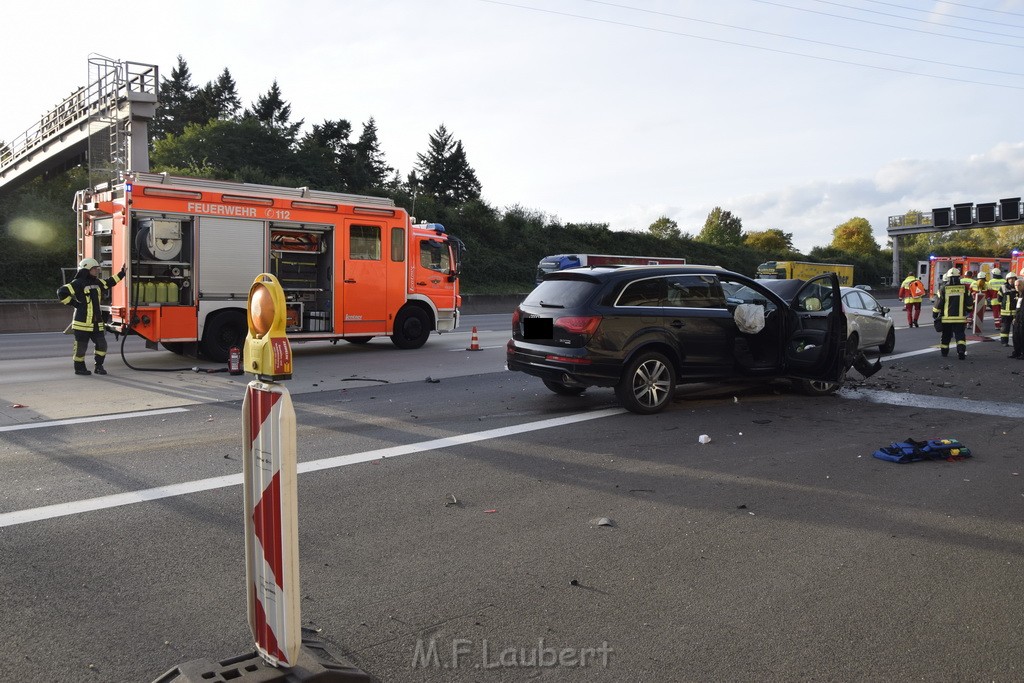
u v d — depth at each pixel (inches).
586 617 139.2
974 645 130.0
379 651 125.8
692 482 228.4
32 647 125.3
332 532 182.2
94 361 497.7
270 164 2197.3
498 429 299.1
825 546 176.4
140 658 122.3
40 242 1219.2
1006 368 520.4
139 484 217.8
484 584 153.1
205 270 495.2
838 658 125.3
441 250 630.5
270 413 102.1
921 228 2170.3
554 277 350.3
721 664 123.0
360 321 575.5
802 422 322.0
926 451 258.4
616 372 326.3
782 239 3307.1
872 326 592.7
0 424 299.7
